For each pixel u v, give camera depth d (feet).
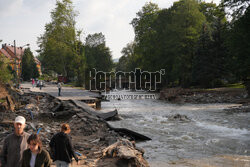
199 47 166.91
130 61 331.57
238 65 110.73
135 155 24.61
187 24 181.37
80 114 55.57
